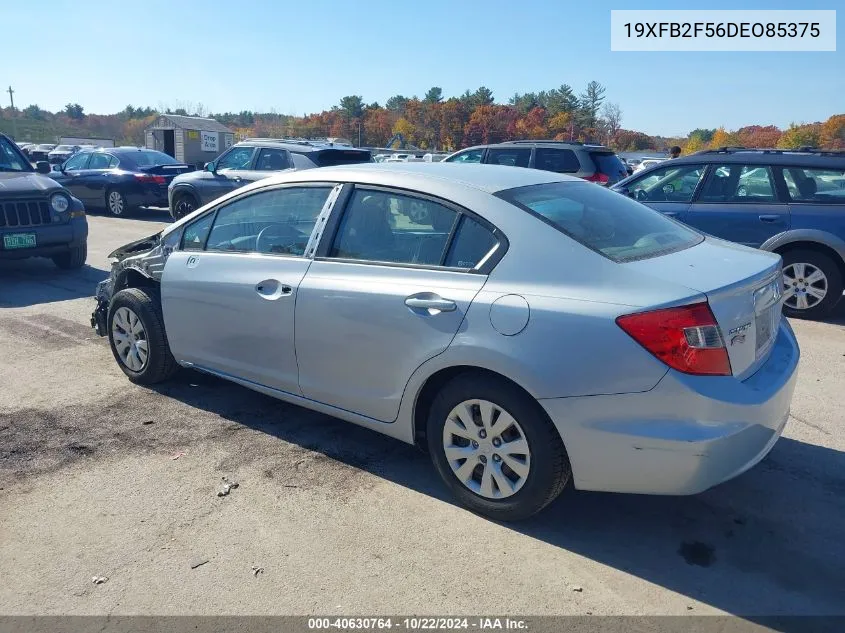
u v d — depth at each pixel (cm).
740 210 737
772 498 369
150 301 498
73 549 321
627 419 296
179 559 314
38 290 834
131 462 402
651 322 290
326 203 403
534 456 320
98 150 1692
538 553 320
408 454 415
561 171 1254
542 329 308
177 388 512
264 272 416
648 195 804
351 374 380
